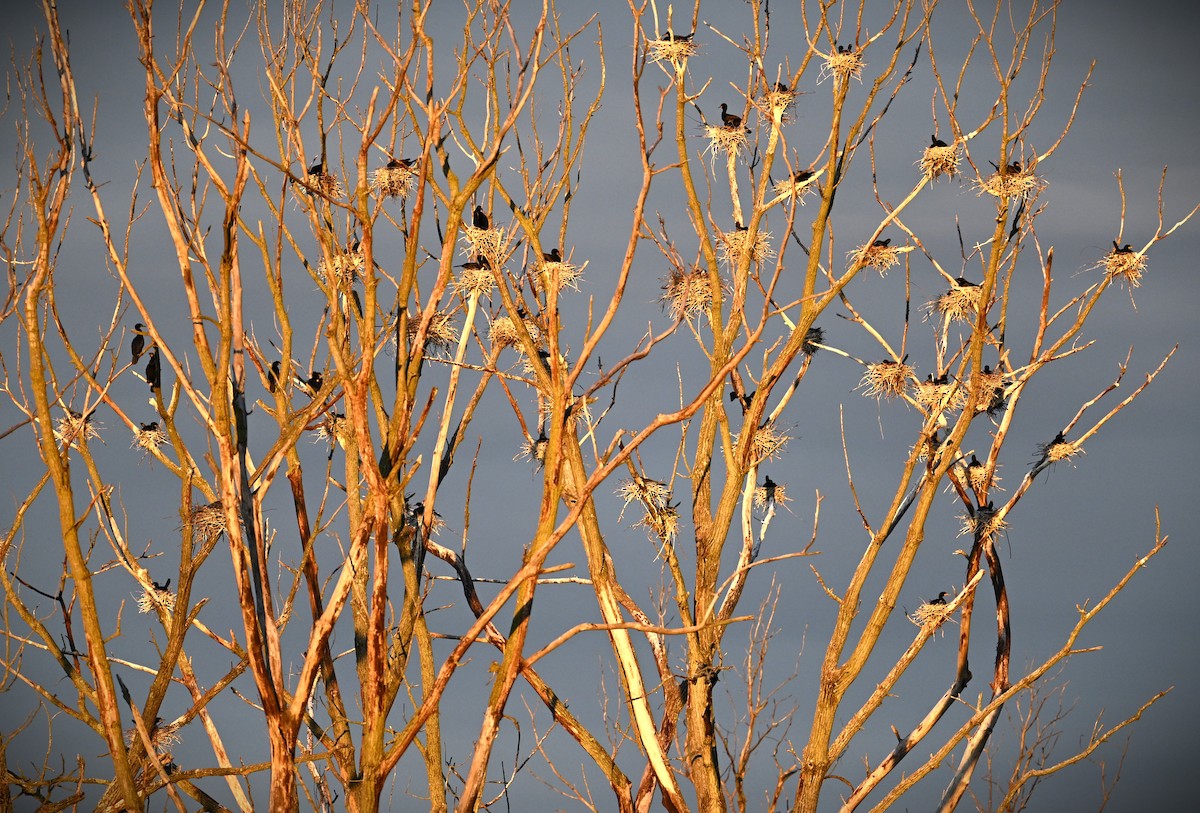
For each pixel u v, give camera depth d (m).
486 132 11.42
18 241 10.17
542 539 10.73
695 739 15.07
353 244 11.90
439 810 12.70
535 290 13.91
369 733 10.27
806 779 14.78
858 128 15.18
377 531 10.09
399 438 10.29
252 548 9.84
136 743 10.55
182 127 9.48
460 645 10.42
